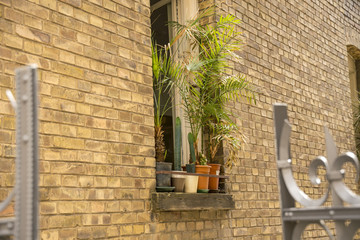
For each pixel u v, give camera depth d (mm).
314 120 5695
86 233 2973
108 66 3297
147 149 3469
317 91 5848
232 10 4680
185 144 4281
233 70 4527
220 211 4066
